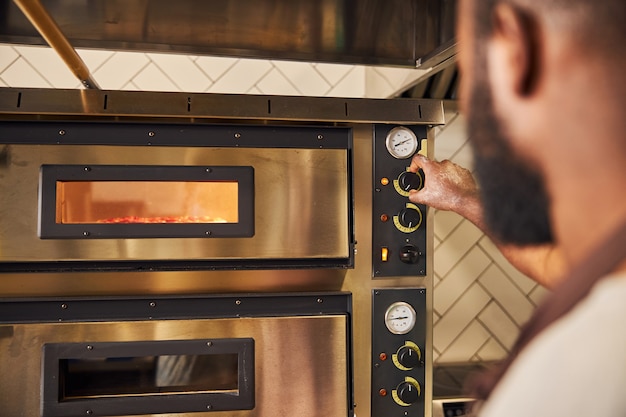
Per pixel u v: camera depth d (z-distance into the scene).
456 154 2.03
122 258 1.36
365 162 1.45
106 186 1.37
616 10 0.22
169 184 1.39
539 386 0.21
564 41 0.23
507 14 0.24
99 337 1.35
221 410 1.37
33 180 1.33
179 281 1.41
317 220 1.41
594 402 0.20
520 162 0.24
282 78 2.05
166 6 1.44
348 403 1.42
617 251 0.21
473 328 2.08
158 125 1.38
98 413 1.34
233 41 1.73
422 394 1.46
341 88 2.09
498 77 0.24
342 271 1.45
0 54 1.93
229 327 1.38
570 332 0.21
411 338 1.46
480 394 0.25
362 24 1.56
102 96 1.34
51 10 1.46
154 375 1.38
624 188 0.22
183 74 2.01
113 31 1.64
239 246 1.39
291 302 1.42
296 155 1.41
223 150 1.39
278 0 1.40
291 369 1.39
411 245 1.46
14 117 1.33
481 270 2.08
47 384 1.32
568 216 0.23
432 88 1.85
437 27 1.51
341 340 1.41
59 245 1.34
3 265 1.34
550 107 0.23
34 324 1.33
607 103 0.22
